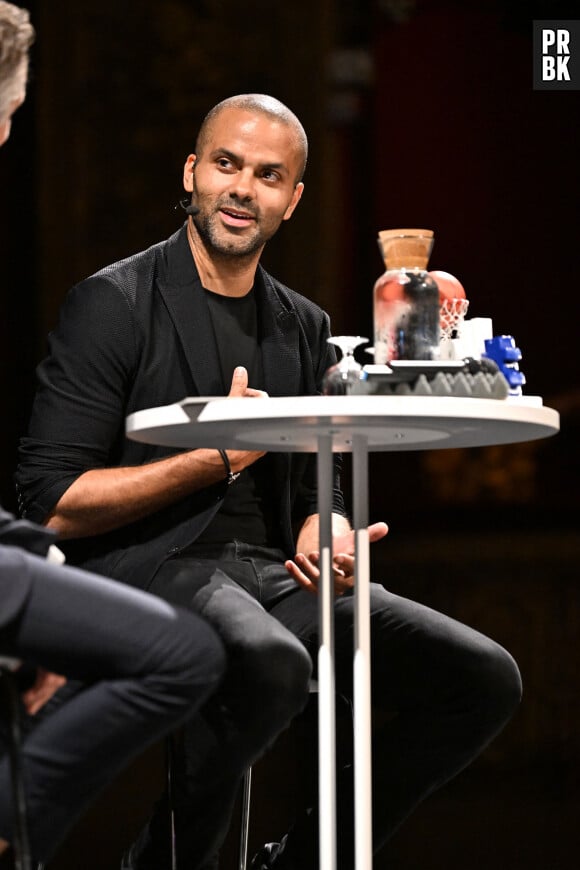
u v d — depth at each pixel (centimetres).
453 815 1220
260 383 686
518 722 1392
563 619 1416
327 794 534
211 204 659
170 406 507
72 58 1489
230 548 662
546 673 1408
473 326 595
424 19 1895
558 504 1864
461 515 1862
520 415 496
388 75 1891
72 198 1495
